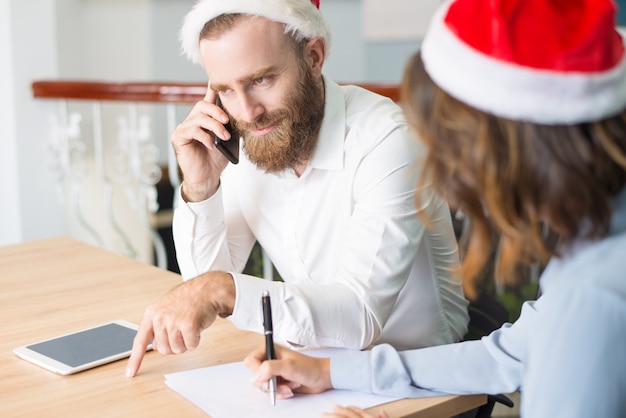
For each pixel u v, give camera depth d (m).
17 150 3.56
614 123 0.93
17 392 1.34
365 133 1.60
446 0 1.07
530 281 2.49
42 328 1.62
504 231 0.96
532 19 0.93
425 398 1.30
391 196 1.53
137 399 1.30
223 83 1.53
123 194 4.30
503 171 0.94
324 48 1.62
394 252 1.51
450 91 0.96
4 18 3.49
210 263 1.77
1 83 3.55
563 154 0.92
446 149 0.97
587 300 0.92
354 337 1.47
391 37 5.71
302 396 1.30
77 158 3.82
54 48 3.62
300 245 1.71
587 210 0.93
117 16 4.36
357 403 1.28
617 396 0.90
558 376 0.92
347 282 1.50
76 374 1.41
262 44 1.49
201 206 1.74
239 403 1.27
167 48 4.72
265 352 1.35
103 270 2.00
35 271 2.01
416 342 1.70
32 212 3.65
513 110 0.92
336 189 1.64
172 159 3.25
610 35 0.93
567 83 0.90
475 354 1.32
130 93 3.16
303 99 1.56
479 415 1.53
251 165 1.78
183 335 1.38
